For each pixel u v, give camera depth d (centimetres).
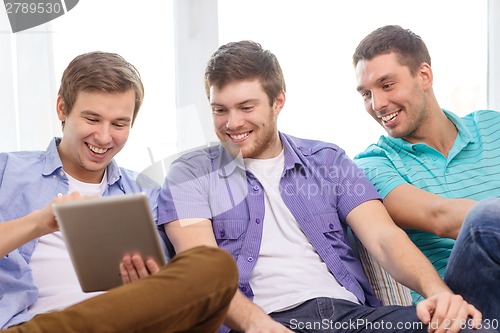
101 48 224
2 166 176
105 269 136
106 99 170
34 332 112
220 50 190
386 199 196
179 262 124
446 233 187
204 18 235
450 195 200
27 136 211
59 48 219
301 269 175
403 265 167
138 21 228
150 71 229
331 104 243
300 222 182
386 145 213
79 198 140
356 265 185
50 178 178
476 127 213
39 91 212
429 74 208
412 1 251
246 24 239
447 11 253
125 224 130
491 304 160
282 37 241
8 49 211
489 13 256
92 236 131
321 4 244
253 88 183
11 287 163
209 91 189
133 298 116
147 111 228
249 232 179
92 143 172
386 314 159
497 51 257
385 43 205
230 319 155
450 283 165
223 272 125
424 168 205
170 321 118
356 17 246
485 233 154
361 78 207
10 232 149
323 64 243
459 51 254
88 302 116
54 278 168
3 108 210
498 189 201
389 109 205
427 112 207
